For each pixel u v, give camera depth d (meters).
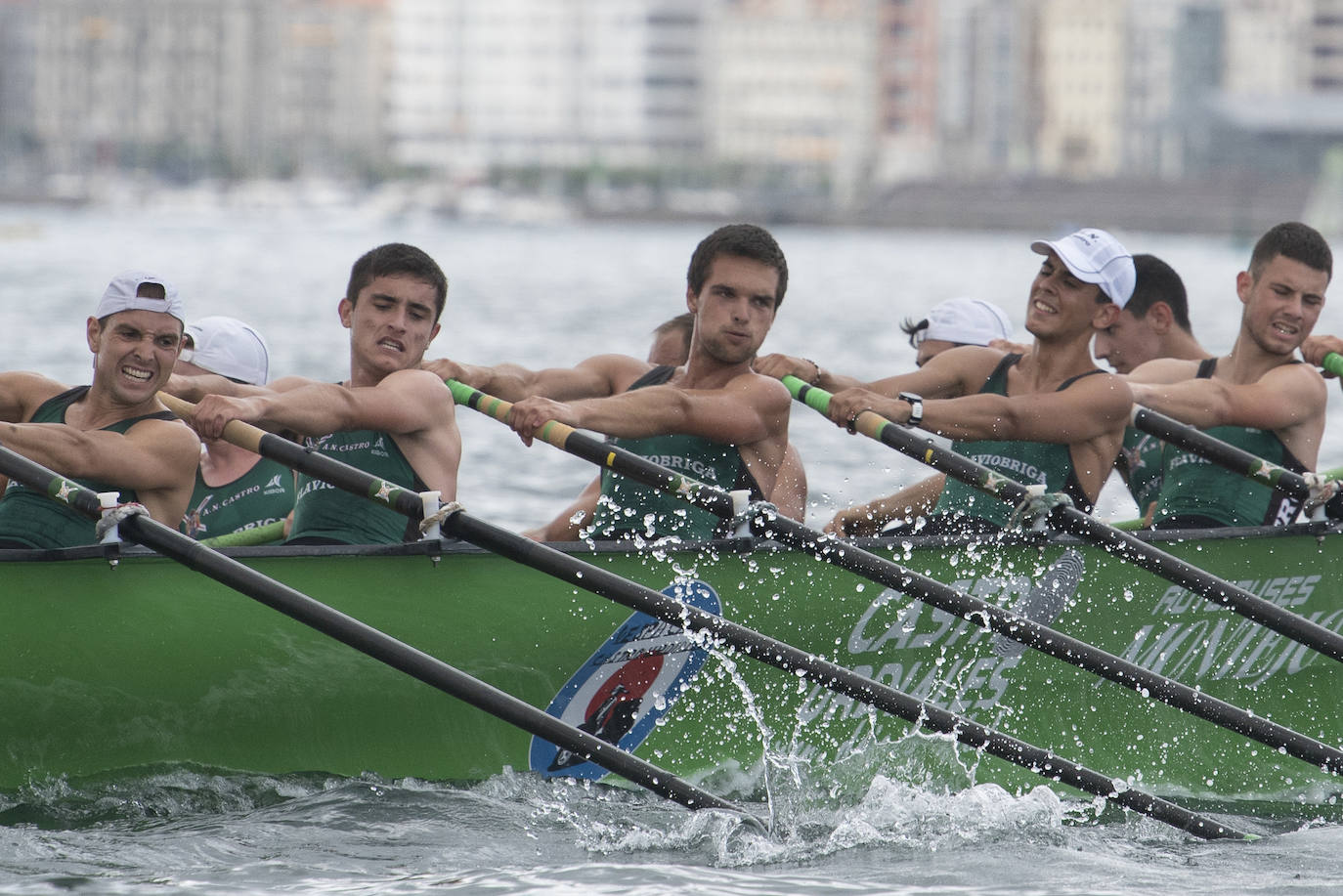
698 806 20.38
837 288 158.75
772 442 24.30
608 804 22.34
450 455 23.78
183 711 20.97
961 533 25.31
